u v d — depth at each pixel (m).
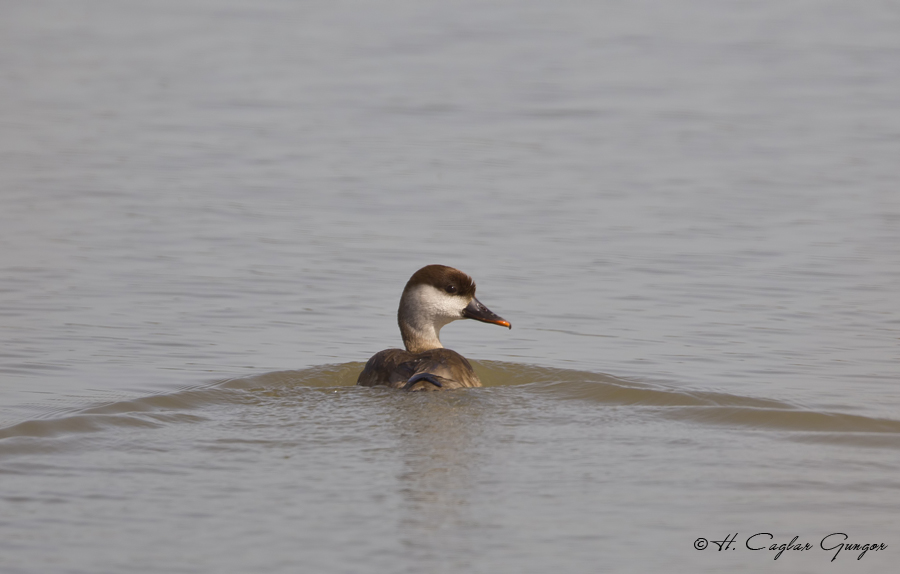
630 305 15.61
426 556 7.23
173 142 26.94
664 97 32.84
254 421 10.09
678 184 23.06
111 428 9.86
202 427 9.92
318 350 13.63
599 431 9.96
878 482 8.77
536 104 31.94
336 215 20.52
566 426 10.09
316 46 41.62
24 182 22.58
